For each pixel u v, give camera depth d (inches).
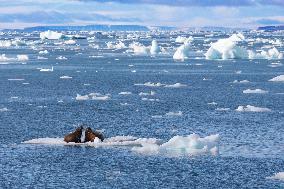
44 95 5516.7
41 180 2354.8
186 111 4480.8
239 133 3481.8
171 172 2488.9
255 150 2957.7
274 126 3742.6
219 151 2915.8
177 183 2326.5
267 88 6289.4
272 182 2337.6
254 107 4564.5
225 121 3964.1
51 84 6653.5
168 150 2891.2
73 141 3088.1
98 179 2372.0
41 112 4335.6
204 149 2898.6
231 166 2600.9
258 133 3479.3
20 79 7249.0
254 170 2532.0
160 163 2640.3
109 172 2482.8
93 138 3093.0
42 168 2544.3
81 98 5255.9
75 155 2790.4
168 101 5108.3
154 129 3646.7
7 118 4020.7
